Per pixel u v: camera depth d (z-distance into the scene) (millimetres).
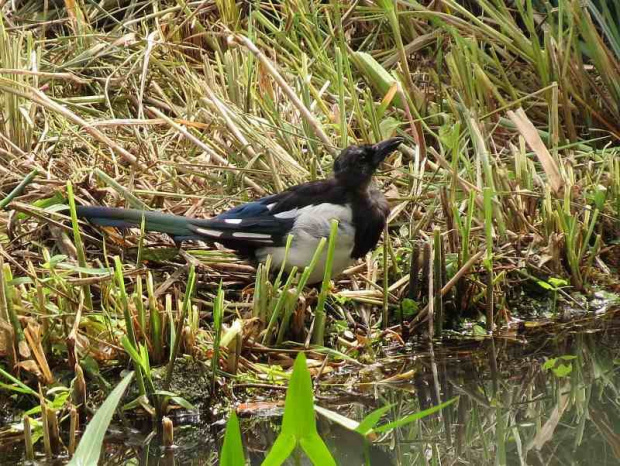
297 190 9992
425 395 9211
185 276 10156
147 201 11211
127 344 8219
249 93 13211
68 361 8742
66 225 10359
